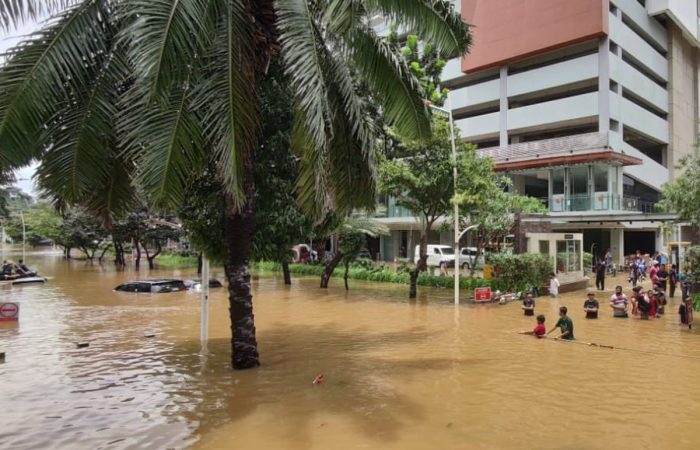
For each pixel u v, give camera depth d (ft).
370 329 43.50
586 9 108.78
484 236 70.79
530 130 122.31
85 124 22.90
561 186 106.93
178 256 156.66
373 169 27.86
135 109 20.35
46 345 36.88
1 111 19.74
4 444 19.43
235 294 29.68
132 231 110.22
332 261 75.56
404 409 23.00
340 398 24.56
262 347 36.40
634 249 122.31
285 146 29.48
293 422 21.39
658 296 51.21
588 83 113.60
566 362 31.71
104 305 57.00
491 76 132.77
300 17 21.75
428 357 33.17
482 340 38.60
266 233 30.32
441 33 25.44
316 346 36.68
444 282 73.92
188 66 19.79
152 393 25.52
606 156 96.73
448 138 57.47
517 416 22.11
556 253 74.54
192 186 28.96
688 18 136.05
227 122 20.18
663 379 27.84
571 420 21.65
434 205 60.80
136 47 18.62
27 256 192.95
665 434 20.12
